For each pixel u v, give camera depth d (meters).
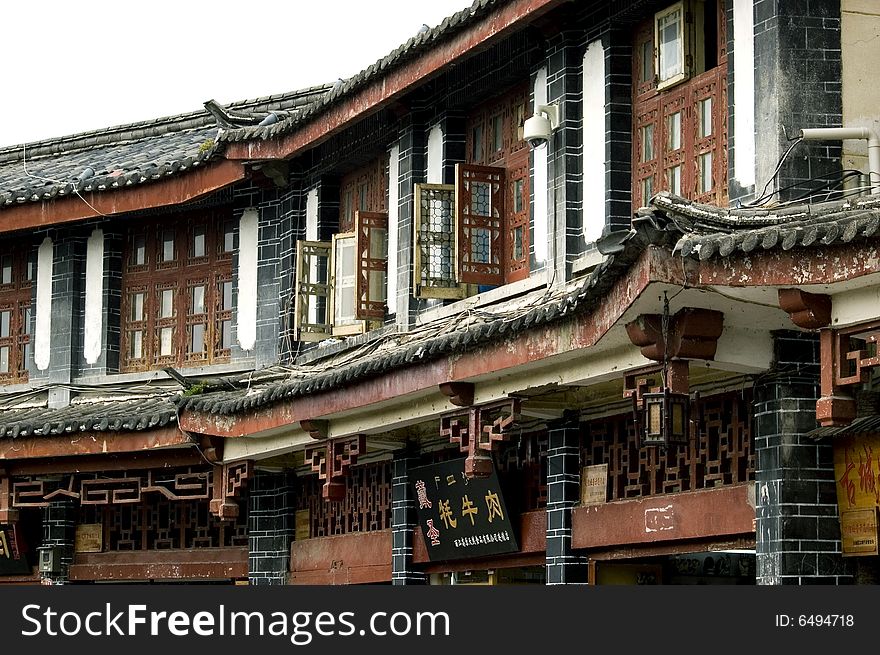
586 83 18.23
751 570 19.14
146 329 25.83
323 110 21.73
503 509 19.05
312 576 23.14
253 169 23.64
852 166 15.02
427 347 17.58
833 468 15.10
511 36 19.42
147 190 24.31
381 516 21.97
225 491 22.47
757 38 15.37
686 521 16.28
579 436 18.25
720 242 13.17
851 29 15.29
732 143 15.67
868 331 13.38
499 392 17.36
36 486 25.11
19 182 26.94
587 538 17.78
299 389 19.91
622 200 17.58
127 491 23.66
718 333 14.52
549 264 18.38
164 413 22.34
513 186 19.83
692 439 16.12
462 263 19.64
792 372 15.05
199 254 25.53
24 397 26.36
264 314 24.30
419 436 20.92
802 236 12.78
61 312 26.25
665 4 17.19
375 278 21.89
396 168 21.75
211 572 24.61
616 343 15.46
